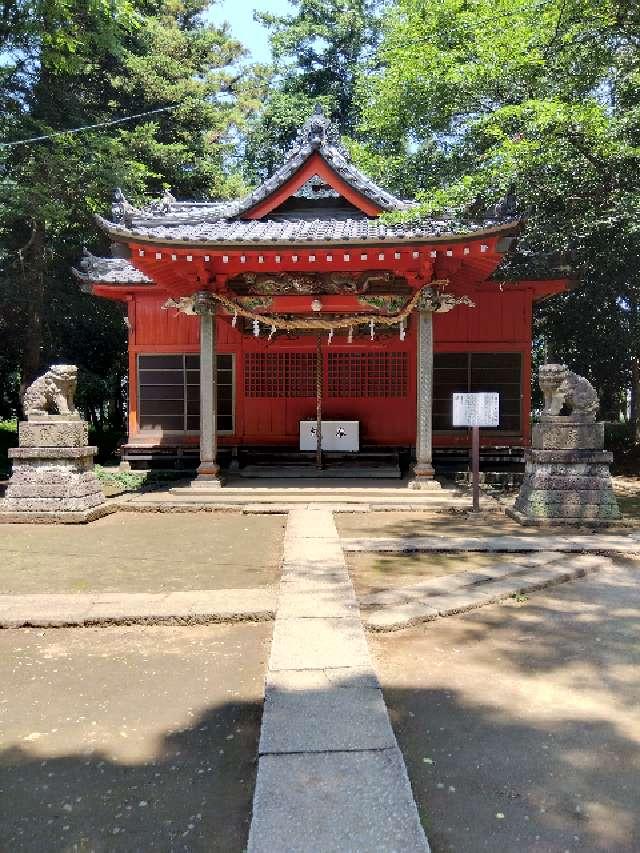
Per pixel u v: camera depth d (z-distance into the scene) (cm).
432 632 493
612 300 1852
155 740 339
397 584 614
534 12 1146
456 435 1532
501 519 995
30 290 1961
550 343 2294
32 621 515
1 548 824
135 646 476
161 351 1593
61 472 1019
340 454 1537
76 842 258
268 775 286
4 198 1706
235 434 1600
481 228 1059
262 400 1603
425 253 1118
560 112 1024
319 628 475
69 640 489
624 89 1263
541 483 939
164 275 1306
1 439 2384
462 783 295
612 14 1089
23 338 2062
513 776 300
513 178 1169
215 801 286
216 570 696
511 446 1508
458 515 1045
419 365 1216
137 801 286
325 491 1183
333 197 1320
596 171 1207
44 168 1820
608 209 1195
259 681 412
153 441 1595
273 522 1010
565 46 1152
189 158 2398
